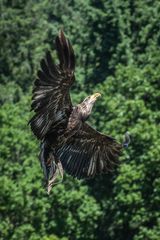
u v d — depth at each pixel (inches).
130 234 1664.6
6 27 2225.6
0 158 1656.0
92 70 2111.2
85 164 416.2
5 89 2151.8
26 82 2213.3
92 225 1573.6
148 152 1552.7
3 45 2215.8
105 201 1663.4
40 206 1549.0
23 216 1568.7
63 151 406.0
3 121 1737.2
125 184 1547.7
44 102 368.2
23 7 2310.5
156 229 1512.1
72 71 357.7
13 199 1550.2
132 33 2066.9
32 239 1510.8
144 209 1553.9
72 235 1593.3
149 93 1694.1
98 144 415.8
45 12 2564.0
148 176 1565.0
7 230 1553.9
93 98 395.9
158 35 1958.7
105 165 419.5
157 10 2006.6
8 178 1641.2
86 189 1594.5
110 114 1675.7
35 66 2191.2
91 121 1760.6
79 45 2186.3
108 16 2090.3
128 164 1589.6
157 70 1723.7
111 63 2025.1
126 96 1726.1
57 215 1578.5
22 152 1692.9
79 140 407.5
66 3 2554.1
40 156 391.5
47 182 388.5
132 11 2096.5
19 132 1695.4
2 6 2265.0
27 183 1565.0
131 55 1984.5
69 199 1565.0
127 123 1637.6
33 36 2261.3
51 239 1510.8
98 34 2123.5
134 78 1708.9
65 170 410.6
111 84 1758.1
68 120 388.2
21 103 1891.0
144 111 1627.7
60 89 364.8
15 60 2214.6
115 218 1619.1
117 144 417.4
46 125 375.2
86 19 2174.0
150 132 1574.8
